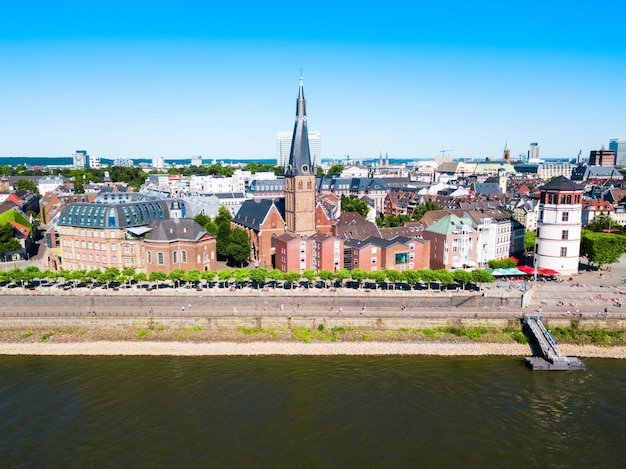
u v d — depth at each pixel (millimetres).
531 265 176625
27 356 111562
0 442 78875
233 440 79500
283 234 160875
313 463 74000
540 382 99688
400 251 150250
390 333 118375
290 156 168625
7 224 183000
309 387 96938
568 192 153750
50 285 137625
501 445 79062
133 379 100188
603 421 85938
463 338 117125
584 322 119375
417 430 82688
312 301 126812
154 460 74562
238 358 110312
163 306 126375
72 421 84812
